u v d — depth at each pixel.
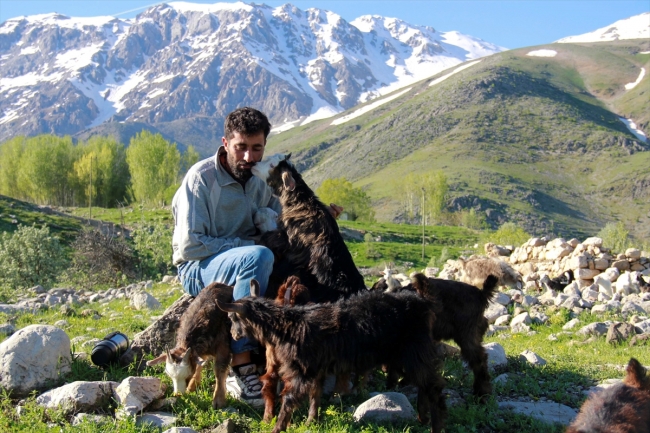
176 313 2.68
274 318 2.20
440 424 2.16
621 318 4.27
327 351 2.17
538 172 51.78
